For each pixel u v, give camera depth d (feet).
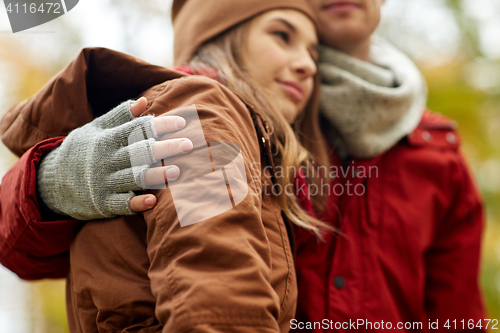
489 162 10.74
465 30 10.61
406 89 4.29
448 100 10.41
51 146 2.64
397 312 3.78
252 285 1.90
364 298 3.67
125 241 2.35
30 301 11.08
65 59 9.50
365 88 4.07
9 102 9.69
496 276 9.83
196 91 2.50
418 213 4.12
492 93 10.82
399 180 4.21
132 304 2.22
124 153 2.24
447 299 4.50
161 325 2.13
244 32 3.59
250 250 2.00
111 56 2.68
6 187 2.78
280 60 3.54
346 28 4.27
